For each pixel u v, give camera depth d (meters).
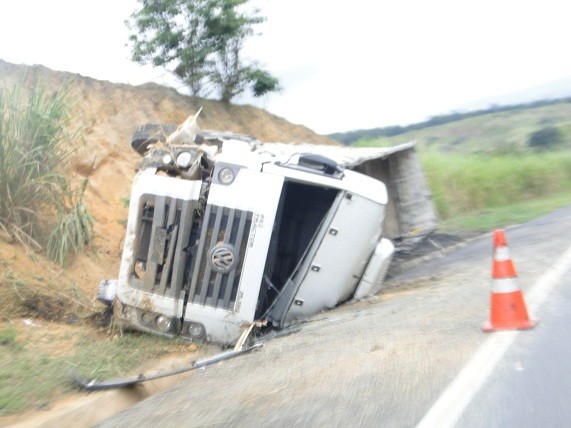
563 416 5.02
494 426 4.92
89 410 7.08
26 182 12.24
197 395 6.94
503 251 7.38
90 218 13.49
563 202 24.47
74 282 12.28
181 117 20.84
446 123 34.78
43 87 12.98
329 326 9.22
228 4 21.75
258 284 9.58
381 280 11.12
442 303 9.50
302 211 11.12
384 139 27.77
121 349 9.37
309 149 13.51
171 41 21.41
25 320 10.41
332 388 6.26
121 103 19.47
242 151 10.08
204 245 9.66
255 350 8.75
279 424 5.56
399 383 6.06
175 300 9.73
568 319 7.54
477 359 6.37
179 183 9.79
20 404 7.10
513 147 31.98
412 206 16.78
